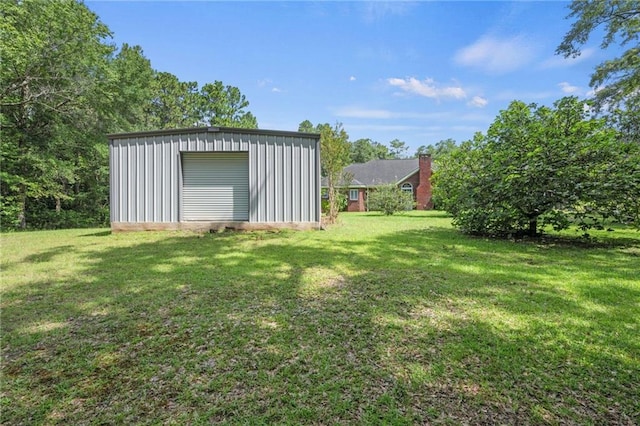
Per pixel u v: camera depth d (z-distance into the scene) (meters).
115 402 1.86
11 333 2.73
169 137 9.27
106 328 2.82
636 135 11.59
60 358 2.34
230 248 6.60
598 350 2.37
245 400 1.87
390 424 1.67
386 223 12.46
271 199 9.30
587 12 13.42
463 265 5.03
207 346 2.49
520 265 5.03
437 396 1.89
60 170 15.09
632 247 6.72
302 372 2.14
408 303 3.36
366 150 55.06
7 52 11.95
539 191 7.42
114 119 17.83
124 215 9.37
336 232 9.17
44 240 7.86
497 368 2.16
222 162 9.52
